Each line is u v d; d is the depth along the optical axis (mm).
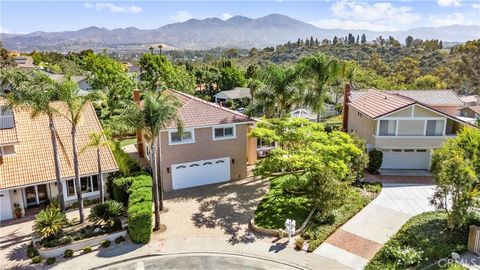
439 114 31281
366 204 25922
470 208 20938
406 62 93500
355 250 20219
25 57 103438
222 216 24750
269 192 28656
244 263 19375
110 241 21453
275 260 19500
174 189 29547
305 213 24672
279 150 25797
